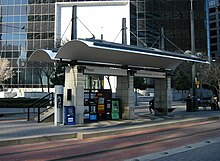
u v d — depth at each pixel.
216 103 30.62
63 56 15.99
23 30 64.31
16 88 61.72
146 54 17.25
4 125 16.30
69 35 60.38
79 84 16.69
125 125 16.02
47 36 63.50
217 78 43.44
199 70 46.12
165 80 22.91
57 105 16.53
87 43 14.20
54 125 16.11
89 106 18.30
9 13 65.00
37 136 11.76
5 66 57.81
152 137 12.74
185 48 64.94
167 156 8.56
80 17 60.69
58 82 42.56
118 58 17.91
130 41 61.88
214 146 10.21
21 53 63.66
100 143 11.37
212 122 19.53
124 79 19.89
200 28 66.69
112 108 19.41
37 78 61.53
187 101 28.41
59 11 62.72
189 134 13.54
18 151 9.81
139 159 8.20
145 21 64.38
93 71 17.31
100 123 17.06
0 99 33.50
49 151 9.80
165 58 19.78
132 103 19.92
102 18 60.56
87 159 8.48
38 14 64.25
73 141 11.92
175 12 66.25
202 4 67.69
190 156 8.51
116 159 8.40
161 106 22.98
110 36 60.12
